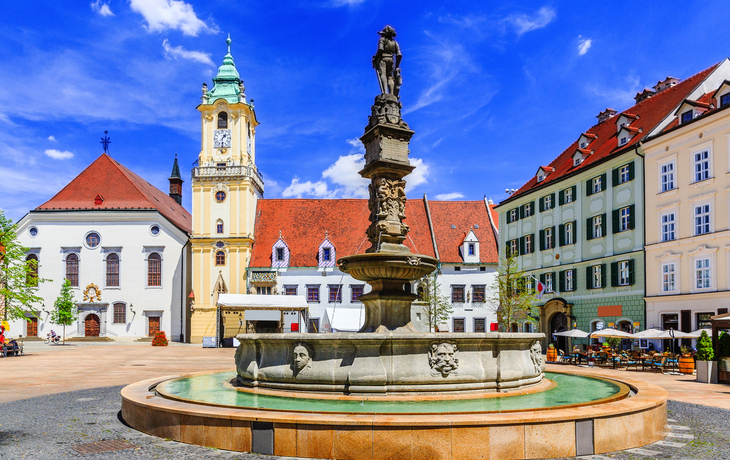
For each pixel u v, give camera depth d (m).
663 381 22.38
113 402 15.48
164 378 15.12
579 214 42.06
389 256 13.91
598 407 9.60
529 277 45.94
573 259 42.56
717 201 30.45
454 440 8.36
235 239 63.03
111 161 71.81
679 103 35.59
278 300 57.47
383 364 10.79
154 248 65.94
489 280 62.75
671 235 33.56
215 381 14.56
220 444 9.26
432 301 55.00
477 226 66.88
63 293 63.28
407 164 15.26
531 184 51.44
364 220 67.88
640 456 9.03
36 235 66.25
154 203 70.31
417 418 8.52
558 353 40.69
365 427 8.45
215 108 64.56
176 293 65.44
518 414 8.88
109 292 65.62
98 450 9.40
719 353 21.77
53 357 37.53
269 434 8.84
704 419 12.77
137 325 65.25
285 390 11.42
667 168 34.06
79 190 68.88
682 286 32.50
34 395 17.33
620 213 37.72
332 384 10.96
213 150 64.62
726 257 29.72
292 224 67.31
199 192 64.06
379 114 15.41
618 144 39.66
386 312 14.28
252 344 12.27
